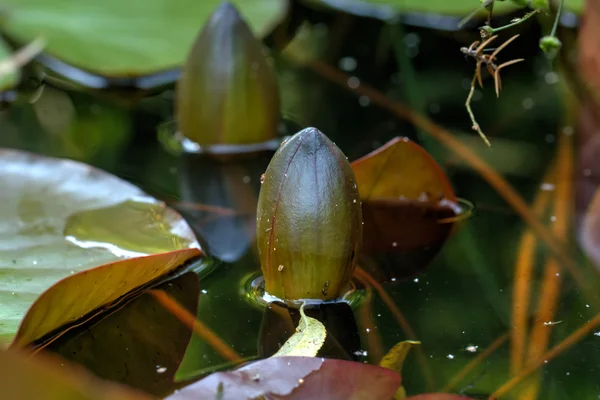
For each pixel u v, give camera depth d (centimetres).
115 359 105
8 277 108
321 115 125
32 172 113
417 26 135
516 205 115
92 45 127
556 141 121
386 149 112
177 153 120
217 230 113
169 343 106
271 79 120
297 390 102
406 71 130
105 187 113
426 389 104
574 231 113
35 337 105
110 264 105
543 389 104
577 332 106
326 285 107
